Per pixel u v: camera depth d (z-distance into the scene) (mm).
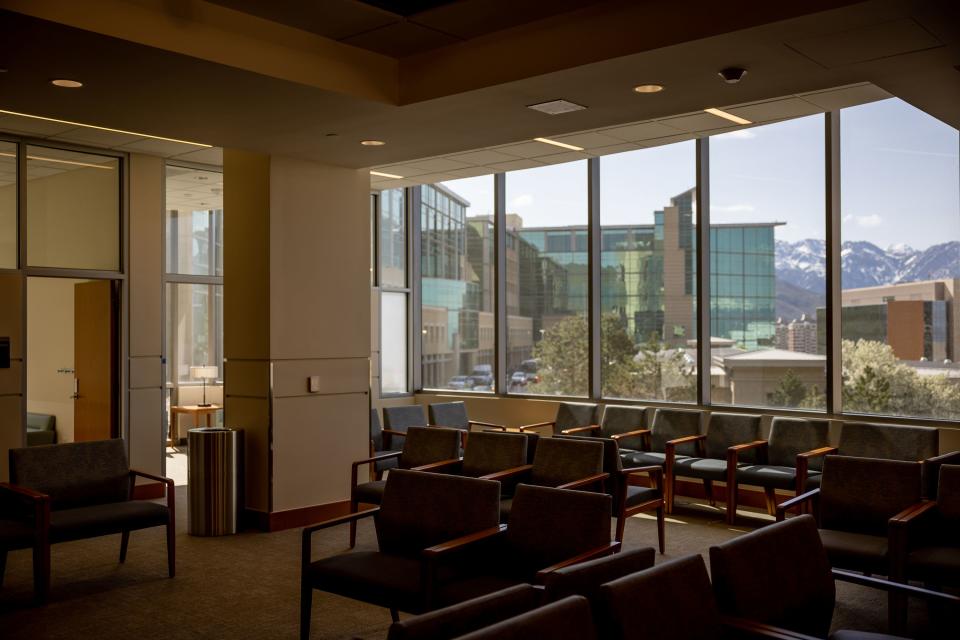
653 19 4496
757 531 3244
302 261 7371
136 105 5566
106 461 5797
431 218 11469
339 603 5145
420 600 3885
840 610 5027
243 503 7238
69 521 5227
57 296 10023
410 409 8688
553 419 9820
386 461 7797
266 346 7141
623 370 9516
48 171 7977
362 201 7875
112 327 8469
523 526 4074
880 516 4801
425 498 4441
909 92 5340
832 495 4988
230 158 7488
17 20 4027
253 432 7230
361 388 7809
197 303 12336
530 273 10367
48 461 5551
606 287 9648
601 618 2605
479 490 4277
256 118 5953
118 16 4297
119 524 5410
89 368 8758
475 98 5469
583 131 7000
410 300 11555
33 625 4750
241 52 4812
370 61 5504
